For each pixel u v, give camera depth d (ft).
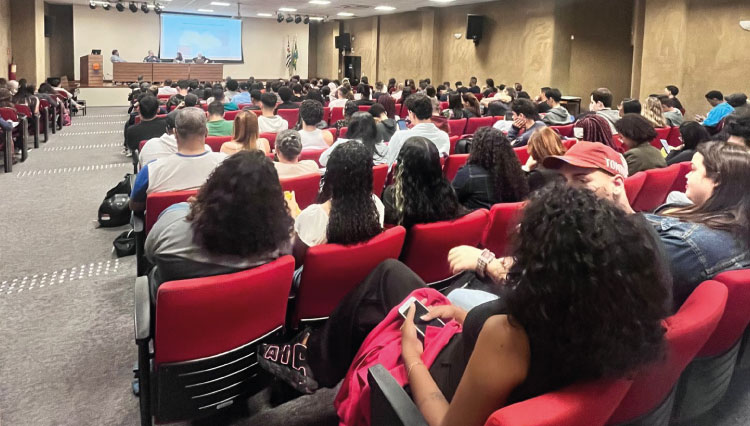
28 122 28.32
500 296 3.66
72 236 14.46
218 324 5.51
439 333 4.70
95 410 7.16
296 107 26.94
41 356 8.47
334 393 7.64
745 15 30.04
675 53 32.73
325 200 7.11
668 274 3.27
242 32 74.02
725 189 5.65
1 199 18.12
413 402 4.07
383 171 13.09
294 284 7.23
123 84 58.23
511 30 48.03
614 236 2.96
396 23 64.23
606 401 3.10
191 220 5.73
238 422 6.93
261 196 5.66
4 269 12.03
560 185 3.34
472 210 9.06
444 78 57.41
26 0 50.34
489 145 9.21
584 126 12.26
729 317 5.10
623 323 2.91
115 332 9.30
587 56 43.52
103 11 64.59
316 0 53.62
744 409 6.94
